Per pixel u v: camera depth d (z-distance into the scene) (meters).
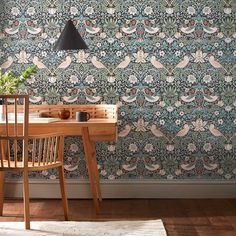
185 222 3.13
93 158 3.68
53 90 3.91
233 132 3.90
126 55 3.89
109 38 3.89
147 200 3.86
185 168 3.92
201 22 3.88
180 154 3.91
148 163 3.92
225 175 3.93
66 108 3.85
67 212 3.16
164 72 3.90
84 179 3.93
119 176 3.93
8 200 3.84
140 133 3.91
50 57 3.91
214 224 3.07
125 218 3.22
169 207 3.59
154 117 3.90
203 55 3.89
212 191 3.93
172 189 3.93
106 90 3.90
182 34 3.88
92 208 3.55
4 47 3.93
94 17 3.89
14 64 3.93
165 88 3.90
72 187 3.93
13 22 3.91
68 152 3.92
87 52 3.90
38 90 3.91
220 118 3.90
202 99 3.90
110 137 3.20
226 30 3.88
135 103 3.90
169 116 3.90
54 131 3.16
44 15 3.90
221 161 3.92
